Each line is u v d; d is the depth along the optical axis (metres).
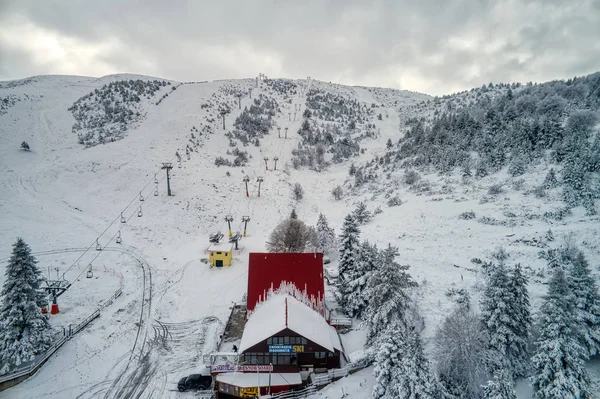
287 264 37.84
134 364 31.98
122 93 130.75
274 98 170.12
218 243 55.69
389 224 62.09
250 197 81.38
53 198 66.31
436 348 28.48
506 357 26.47
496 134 83.69
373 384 28.50
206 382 29.48
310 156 110.94
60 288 37.00
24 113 114.12
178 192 75.19
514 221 52.72
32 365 28.91
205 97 145.12
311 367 31.56
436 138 94.31
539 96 107.56
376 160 106.00
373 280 32.25
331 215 77.69
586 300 26.94
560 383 22.77
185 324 38.69
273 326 31.41
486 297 28.42
